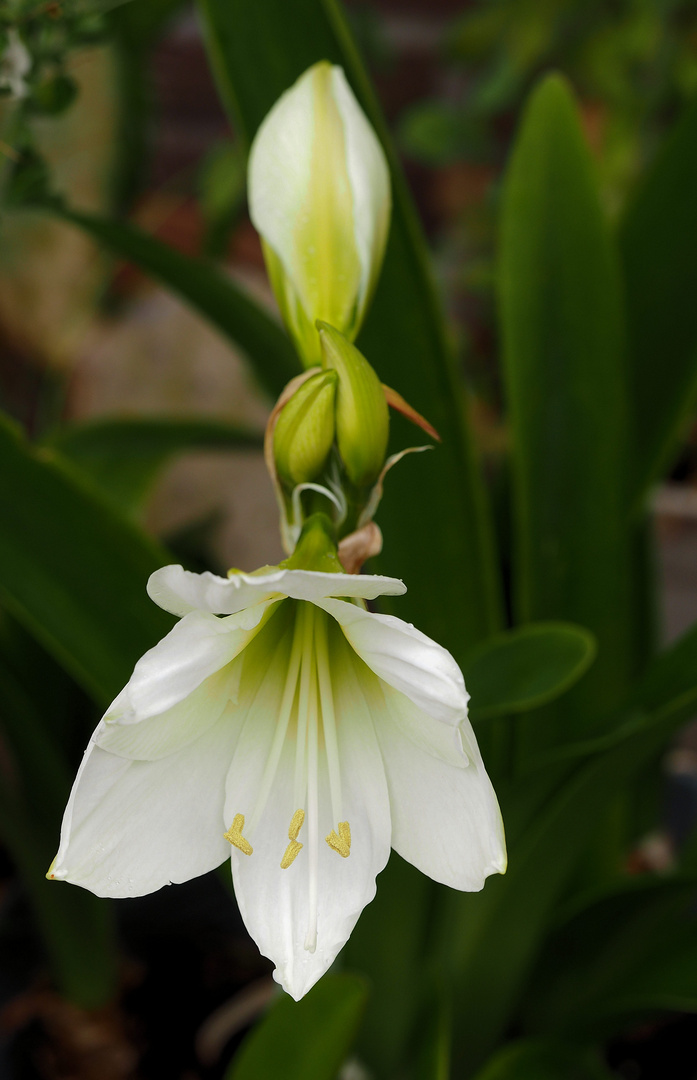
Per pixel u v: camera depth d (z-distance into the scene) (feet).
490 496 3.05
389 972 2.33
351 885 1.77
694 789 3.32
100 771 1.70
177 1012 2.75
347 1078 2.47
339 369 1.83
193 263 2.40
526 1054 2.30
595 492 2.42
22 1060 2.61
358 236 1.99
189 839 1.76
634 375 2.54
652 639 3.08
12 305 4.11
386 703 1.79
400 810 1.77
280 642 1.88
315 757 1.81
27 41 2.28
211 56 2.31
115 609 2.23
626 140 5.03
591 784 2.14
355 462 1.85
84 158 3.71
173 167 7.39
